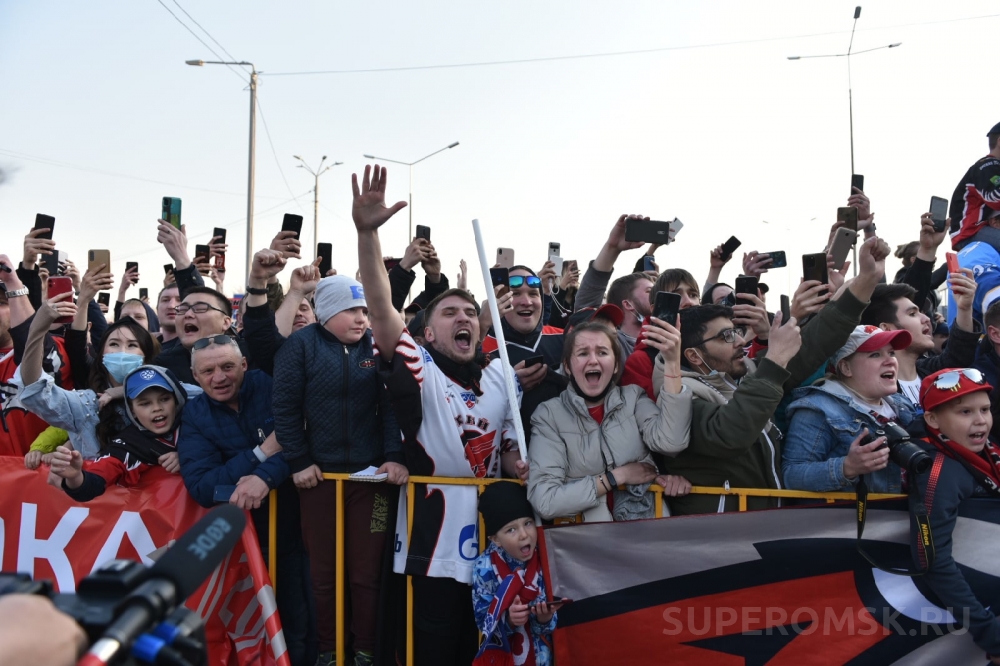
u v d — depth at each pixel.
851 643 3.03
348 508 3.54
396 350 3.33
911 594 3.01
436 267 5.61
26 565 3.57
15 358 4.61
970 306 4.10
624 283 5.02
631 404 3.38
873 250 3.19
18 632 0.87
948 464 2.99
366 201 3.29
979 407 2.96
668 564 3.12
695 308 3.70
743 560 3.10
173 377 3.74
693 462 3.30
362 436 3.60
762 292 5.18
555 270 6.67
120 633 0.90
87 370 5.12
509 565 3.17
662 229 4.20
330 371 3.52
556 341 5.06
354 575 3.50
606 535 3.15
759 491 3.19
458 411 3.49
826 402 3.31
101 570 1.02
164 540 3.51
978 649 2.94
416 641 3.41
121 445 3.60
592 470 3.26
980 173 4.43
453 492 3.36
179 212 5.18
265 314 4.09
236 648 3.48
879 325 4.03
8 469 3.67
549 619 3.12
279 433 3.46
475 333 3.68
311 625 4.03
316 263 4.80
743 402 3.07
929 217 4.80
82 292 5.09
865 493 3.02
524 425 3.67
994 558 2.97
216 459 3.58
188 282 5.04
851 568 3.07
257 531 3.72
